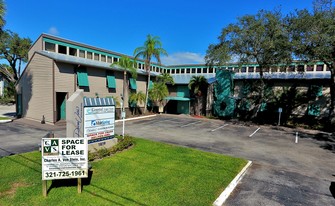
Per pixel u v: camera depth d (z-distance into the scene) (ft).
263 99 77.00
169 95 99.35
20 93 65.36
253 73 90.63
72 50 71.41
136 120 69.31
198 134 49.21
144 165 25.35
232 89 84.74
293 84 74.18
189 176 22.62
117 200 17.12
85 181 20.35
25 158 26.21
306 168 28.40
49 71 54.13
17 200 16.57
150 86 85.92
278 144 42.19
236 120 77.15
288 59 56.90
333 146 41.83
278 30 55.67
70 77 57.67
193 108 91.76
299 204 18.66
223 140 43.78
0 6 49.70
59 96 60.85
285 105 75.51
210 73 104.63
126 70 71.51
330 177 25.41
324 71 77.51
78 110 26.96
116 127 54.70
